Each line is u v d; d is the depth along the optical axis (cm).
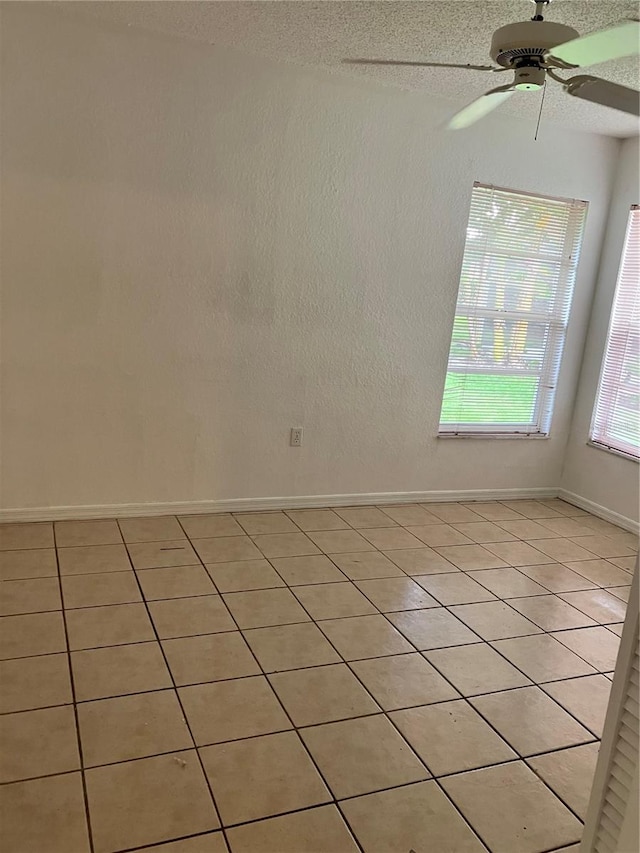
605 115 346
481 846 151
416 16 246
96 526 317
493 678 219
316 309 345
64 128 281
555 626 259
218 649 221
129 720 182
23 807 150
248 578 276
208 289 320
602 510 404
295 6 246
